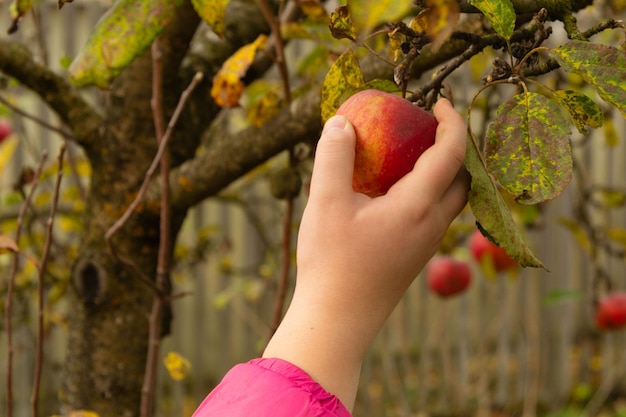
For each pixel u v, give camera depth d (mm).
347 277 767
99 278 1605
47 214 2627
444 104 843
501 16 816
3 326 2861
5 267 2863
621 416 4695
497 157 806
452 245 2369
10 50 1517
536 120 809
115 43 1025
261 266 3449
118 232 1593
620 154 5141
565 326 5164
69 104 1602
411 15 1079
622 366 5211
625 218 4938
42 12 3557
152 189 1558
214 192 1514
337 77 936
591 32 873
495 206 773
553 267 5121
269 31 1679
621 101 771
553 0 895
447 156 789
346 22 836
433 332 4945
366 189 832
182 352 4922
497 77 845
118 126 1582
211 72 1644
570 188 4828
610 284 2676
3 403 4395
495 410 5020
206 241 3109
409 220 774
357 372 775
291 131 1371
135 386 1630
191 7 1407
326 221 776
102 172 1609
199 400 4926
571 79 1927
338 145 796
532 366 4812
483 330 5148
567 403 5082
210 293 4906
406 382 4934
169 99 1584
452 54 1220
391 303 790
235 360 4965
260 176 2955
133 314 1614
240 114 2568
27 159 4207
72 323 1660
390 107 830
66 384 1671
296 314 778
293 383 741
